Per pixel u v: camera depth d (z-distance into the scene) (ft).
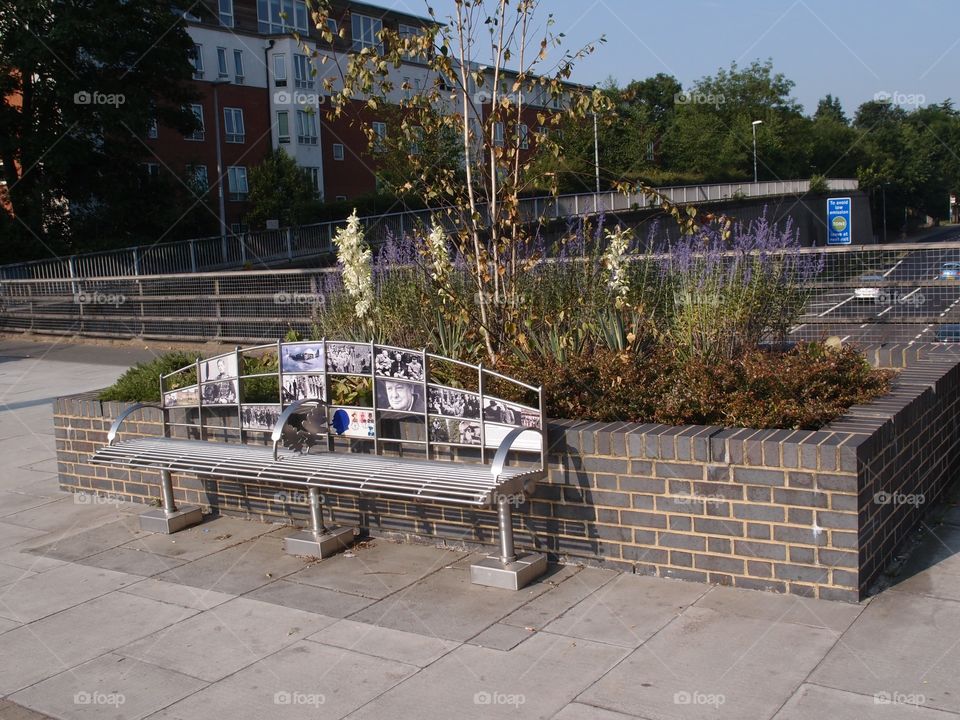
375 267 26.96
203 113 148.66
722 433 16.75
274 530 21.65
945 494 20.89
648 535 17.17
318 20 23.40
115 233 114.93
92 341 63.87
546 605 16.33
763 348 22.31
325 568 18.94
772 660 13.74
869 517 15.74
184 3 144.05
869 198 240.32
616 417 18.94
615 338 21.95
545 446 17.62
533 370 20.25
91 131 105.91
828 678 13.11
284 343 20.89
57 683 14.64
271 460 19.77
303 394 20.76
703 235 23.79
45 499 25.31
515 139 23.25
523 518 18.48
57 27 97.96
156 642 15.92
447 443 18.79
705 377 18.49
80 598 18.11
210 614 16.97
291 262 101.65
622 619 15.52
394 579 18.10
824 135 257.55
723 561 16.47
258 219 126.72
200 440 22.50
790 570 15.85
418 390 19.19
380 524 20.52
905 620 14.71
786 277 22.79
